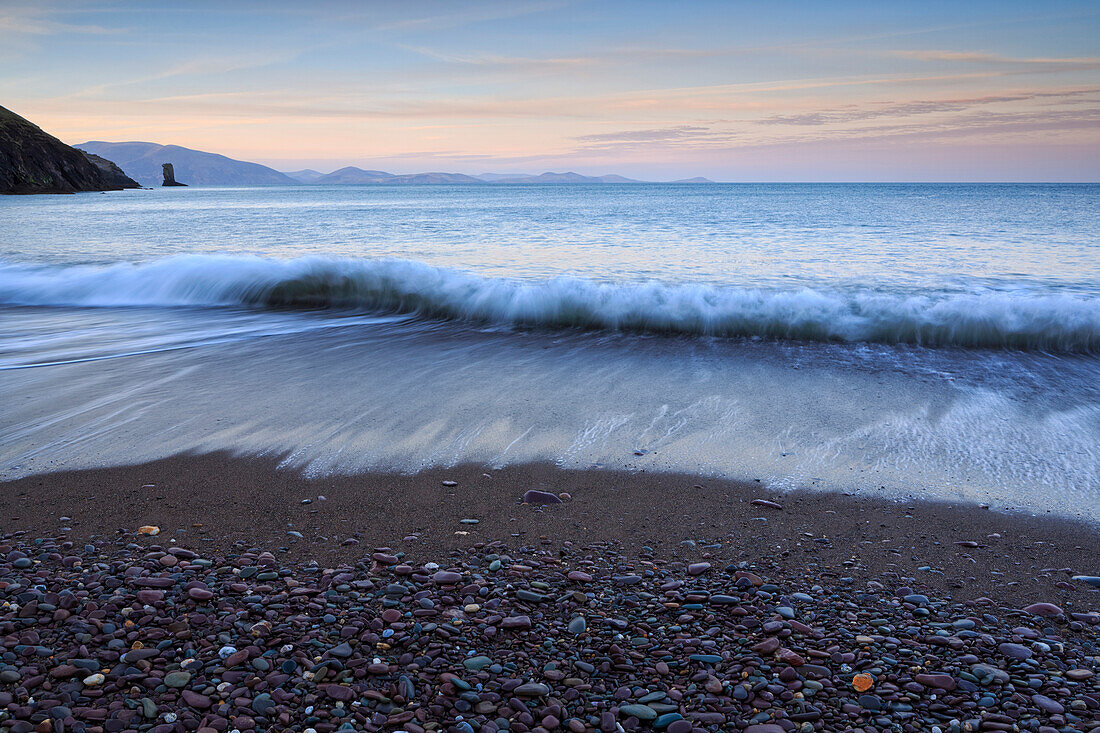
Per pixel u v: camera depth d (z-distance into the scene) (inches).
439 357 336.2
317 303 490.6
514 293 438.9
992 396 267.7
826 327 378.3
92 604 127.0
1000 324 358.9
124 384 285.1
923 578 142.9
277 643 116.6
